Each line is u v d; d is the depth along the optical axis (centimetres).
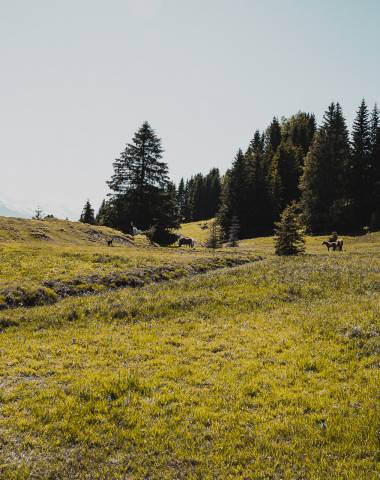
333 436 889
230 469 802
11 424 946
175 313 1933
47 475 787
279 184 10000
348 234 8012
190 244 6300
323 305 1930
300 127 12875
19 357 1376
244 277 2628
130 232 7306
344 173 8975
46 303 2167
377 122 9350
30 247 3866
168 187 7744
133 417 971
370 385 1098
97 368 1280
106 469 805
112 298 2164
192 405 1037
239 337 1558
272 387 1124
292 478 772
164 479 780
